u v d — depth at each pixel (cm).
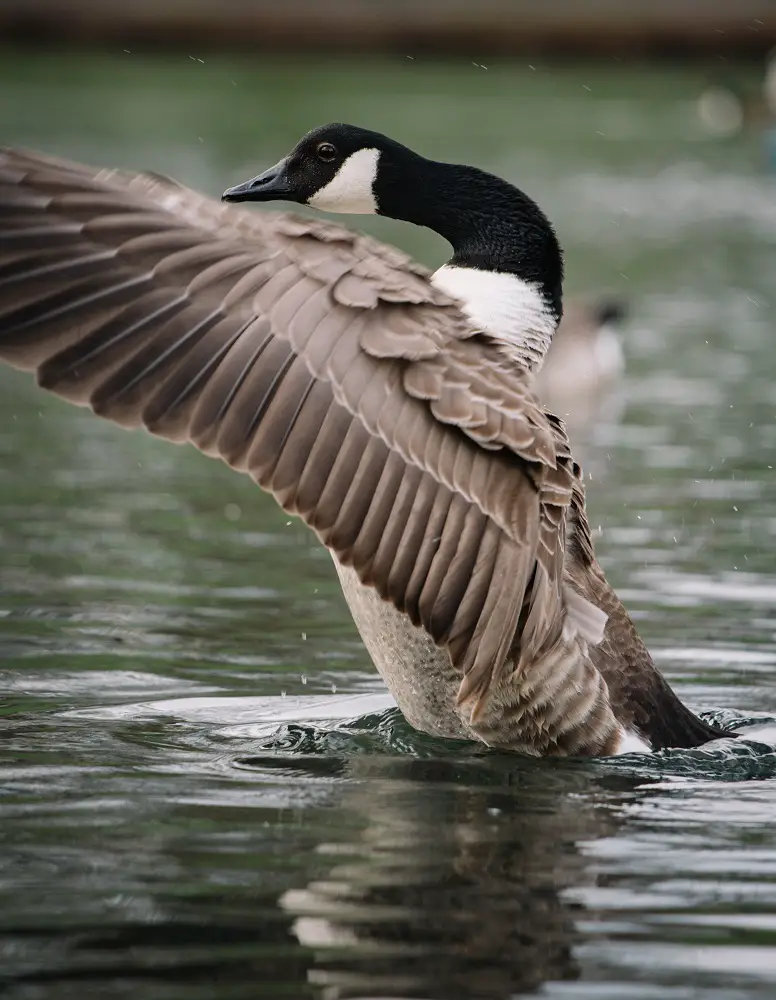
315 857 837
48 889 787
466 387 869
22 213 795
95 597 1471
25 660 1272
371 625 1009
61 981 687
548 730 1008
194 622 1403
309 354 820
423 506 862
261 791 955
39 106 5600
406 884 802
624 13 6988
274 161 4656
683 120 6169
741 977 702
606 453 2188
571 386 2620
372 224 4178
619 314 2945
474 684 918
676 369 2802
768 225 4484
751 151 5706
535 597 934
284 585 1542
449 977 698
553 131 5738
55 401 2517
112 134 5062
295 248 835
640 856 852
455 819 905
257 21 6912
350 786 970
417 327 862
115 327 791
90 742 1062
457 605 891
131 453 2159
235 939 730
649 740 1031
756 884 810
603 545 1716
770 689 1249
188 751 1043
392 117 5706
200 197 829
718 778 996
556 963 712
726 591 1542
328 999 673
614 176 5081
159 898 777
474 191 1139
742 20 6975
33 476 1986
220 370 801
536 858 844
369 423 838
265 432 809
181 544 1688
